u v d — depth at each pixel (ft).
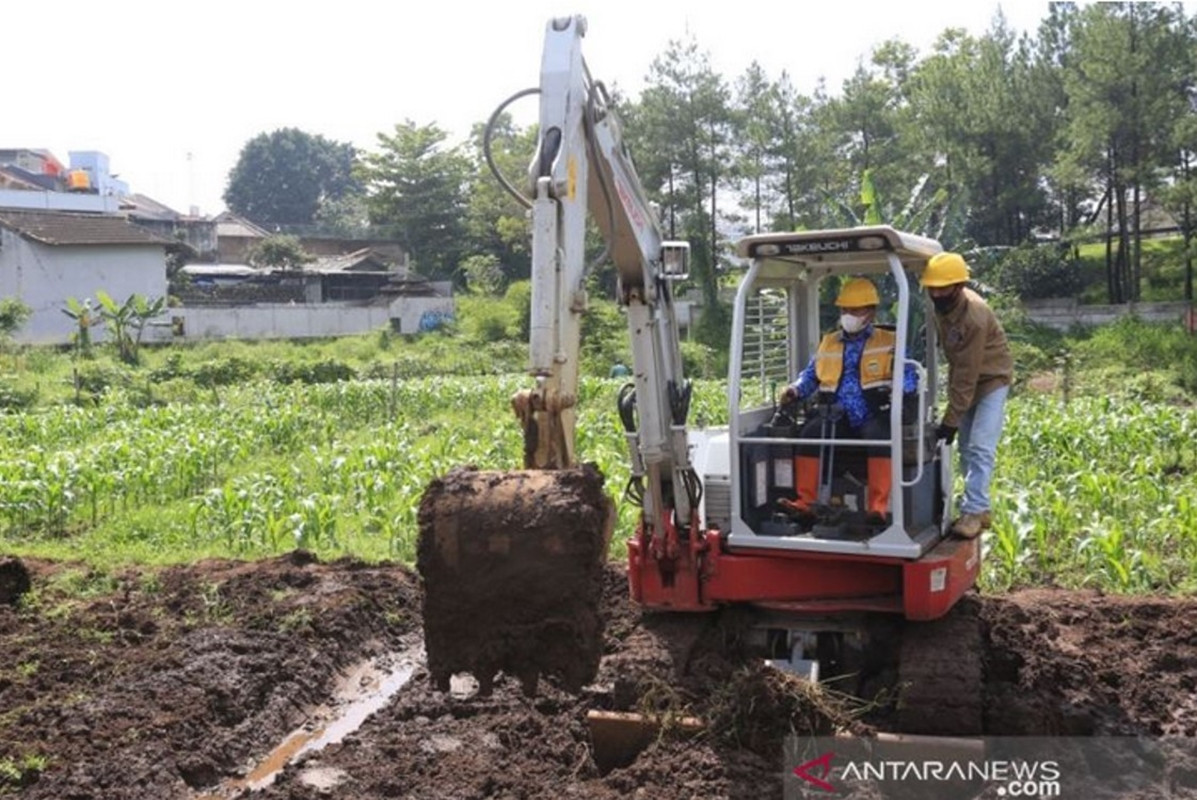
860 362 20.65
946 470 22.77
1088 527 32.78
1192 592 29.86
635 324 20.44
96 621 27.20
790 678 19.27
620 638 24.88
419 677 23.82
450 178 222.89
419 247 224.53
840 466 20.76
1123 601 28.02
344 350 132.77
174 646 25.25
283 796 17.93
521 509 15.24
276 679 23.80
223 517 38.83
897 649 20.79
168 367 105.60
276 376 108.06
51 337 135.13
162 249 143.02
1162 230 165.58
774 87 165.27
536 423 16.88
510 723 20.66
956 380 20.97
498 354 134.51
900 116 159.74
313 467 48.91
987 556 32.30
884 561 19.66
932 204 89.04
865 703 20.27
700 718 19.10
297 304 165.17
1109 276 147.54
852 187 162.61
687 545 21.07
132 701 21.63
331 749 20.03
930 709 19.45
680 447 20.65
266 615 27.22
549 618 15.06
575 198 17.94
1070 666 22.20
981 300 21.40
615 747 19.15
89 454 46.06
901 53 188.24
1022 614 25.79
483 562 15.17
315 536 36.91
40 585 30.76
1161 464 43.93
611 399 79.77
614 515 16.93
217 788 19.31
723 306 161.27
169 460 46.39
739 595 20.71
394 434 56.13
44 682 23.11
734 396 20.49
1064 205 162.50
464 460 47.16
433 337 147.43
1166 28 123.85
